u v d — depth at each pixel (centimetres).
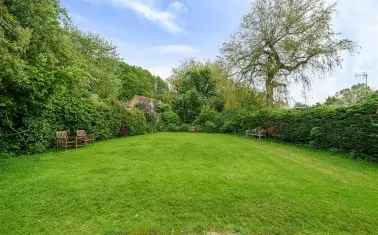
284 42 2003
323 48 1914
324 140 1277
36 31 967
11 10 875
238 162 934
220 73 2302
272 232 416
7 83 911
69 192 563
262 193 573
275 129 1686
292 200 538
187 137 1788
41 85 991
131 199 527
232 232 414
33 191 569
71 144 1266
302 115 1455
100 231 407
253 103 2184
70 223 432
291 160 1009
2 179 660
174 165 844
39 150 1094
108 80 2642
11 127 1008
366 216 475
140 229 412
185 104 2745
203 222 441
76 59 1362
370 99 1044
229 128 2228
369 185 679
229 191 577
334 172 817
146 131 2234
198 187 598
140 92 5053
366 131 1028
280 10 2022
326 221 454
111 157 980
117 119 1848
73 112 1369
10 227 417
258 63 2142
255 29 2109
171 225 429
